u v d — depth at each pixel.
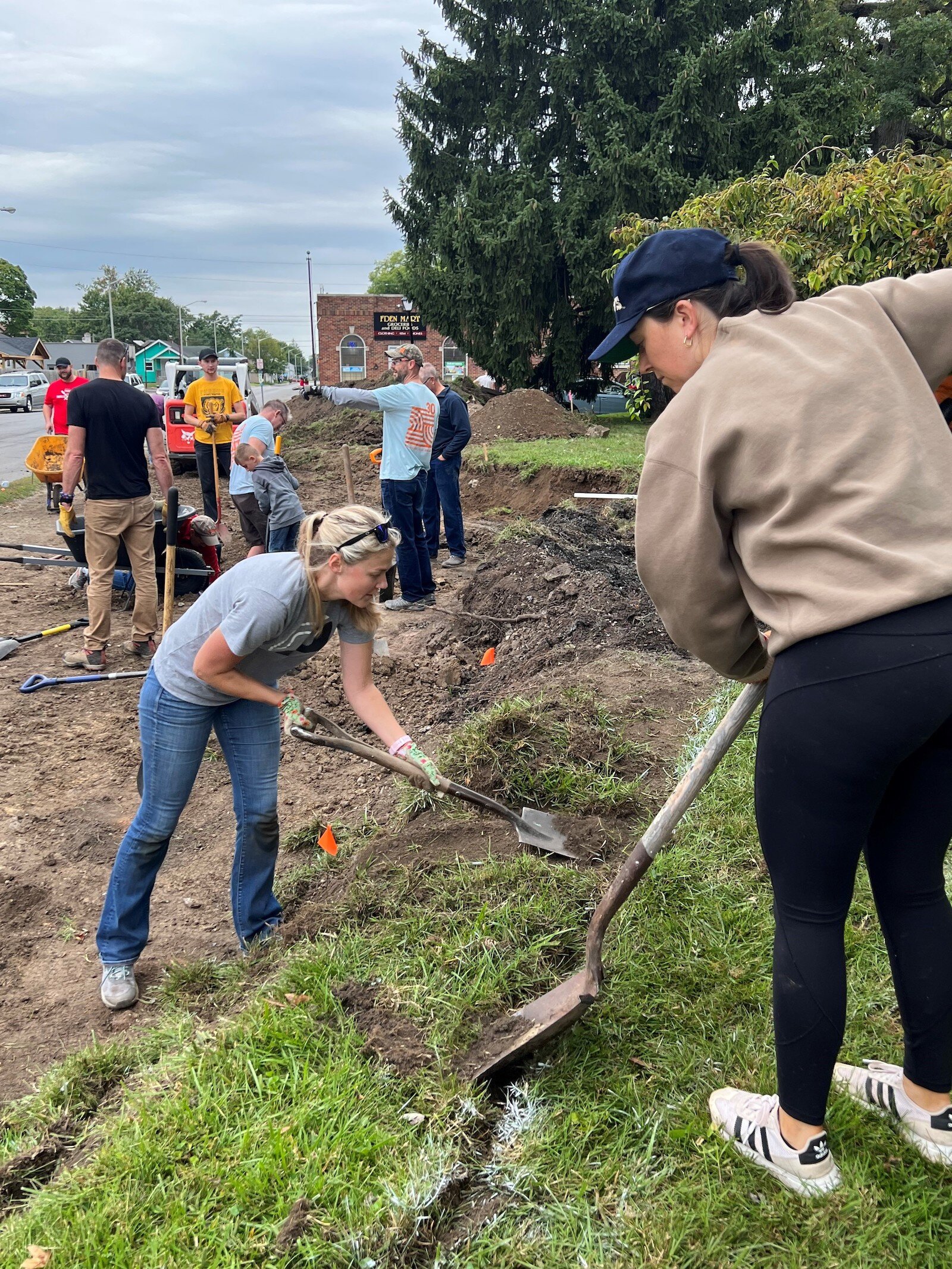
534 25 22.31
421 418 7.44
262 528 8.55
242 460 7.93
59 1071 2.70
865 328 1.68
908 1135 1.99
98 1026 3.06
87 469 6.32
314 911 3.22
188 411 11.23
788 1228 1.84
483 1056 2.32
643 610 6.04
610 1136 2.13
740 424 1.62
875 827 1.84
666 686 4.54
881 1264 1.76
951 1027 1.88
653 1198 1.95
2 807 4.60
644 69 21.62
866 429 1.58
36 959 3.48
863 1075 2.12
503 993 2.54
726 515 1.74
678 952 2.69
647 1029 2.44
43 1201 2.05
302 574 2.74
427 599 8.02
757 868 3.04
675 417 1.75
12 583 8.92
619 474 11.66
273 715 3.18
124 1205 1.98
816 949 1.76
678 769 3.65
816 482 1.57
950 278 1.77
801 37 21.31
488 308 23.42
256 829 3.19
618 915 2.83
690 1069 2.27
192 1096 2.29
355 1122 2.14
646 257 1.92
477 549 10.26
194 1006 2.98
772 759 1.70
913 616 1.55
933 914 1.84
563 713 4.01
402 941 2.81
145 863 3.09
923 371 1.75
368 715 3.06
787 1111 1.87
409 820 3.74
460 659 6.53
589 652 5.29
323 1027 2.46
